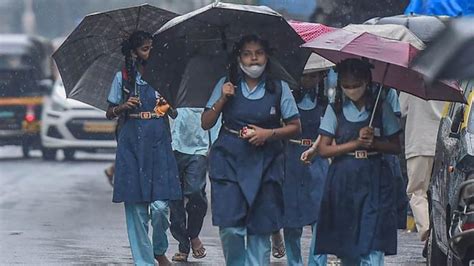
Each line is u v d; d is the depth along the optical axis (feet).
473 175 46.37
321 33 54.90
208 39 48.98
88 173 123.44
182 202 63.46
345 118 45.32
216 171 47.29
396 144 45.65
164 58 49.16
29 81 148.87
